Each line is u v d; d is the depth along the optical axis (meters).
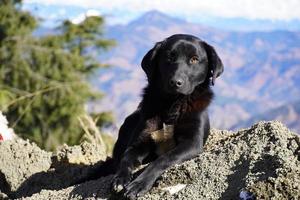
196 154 6.21
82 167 7.46
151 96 6.80
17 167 7.54
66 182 7.34
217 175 5.50
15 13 22.16
